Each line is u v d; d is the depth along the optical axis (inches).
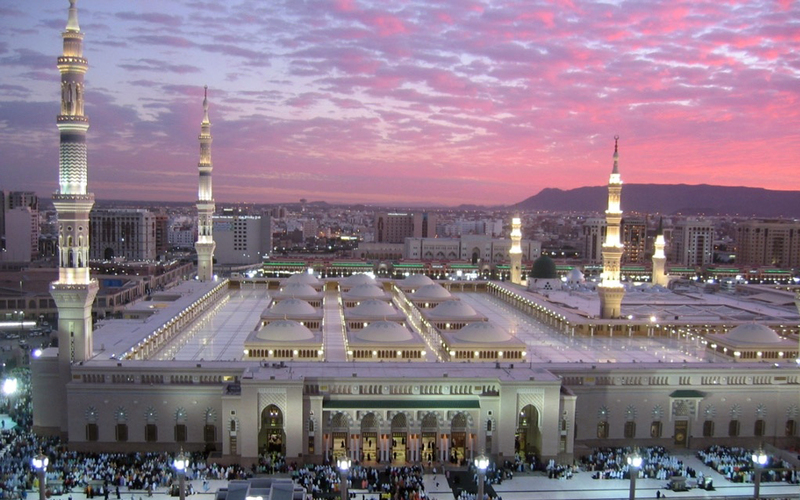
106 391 4328.3
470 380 4311.0
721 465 4217.5
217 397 4362.7
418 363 4697.3
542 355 5285.4
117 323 5748.0
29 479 3742.6
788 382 4714.6
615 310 6328.7
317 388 4261.8
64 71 4421.8
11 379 5438.0
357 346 4975.4
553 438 4244.6
